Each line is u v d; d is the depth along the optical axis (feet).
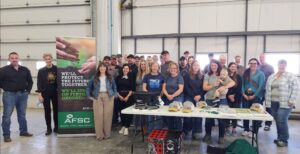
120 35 22.90
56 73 14.71
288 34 19.63
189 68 14.49
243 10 20.42
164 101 13.01
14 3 23.06
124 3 22.90
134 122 14.51
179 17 21.81
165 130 11.94
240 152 10.40
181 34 21.72
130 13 22.86
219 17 20.97
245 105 13.80
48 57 14.43
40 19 22.72
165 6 22.09
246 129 14.01
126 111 11.01
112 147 12.52
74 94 14.37
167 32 22.21
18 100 13.93
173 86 12.79
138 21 22.77
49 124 14.87
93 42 14.48
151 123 13.37
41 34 22.86
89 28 21.71
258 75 13.60
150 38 22.62
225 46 21.04
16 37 23.41
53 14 22.40
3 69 13.29
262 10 20.04
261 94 13.70
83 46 14.33
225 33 20.76
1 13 23.44
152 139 10.84
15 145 12.89
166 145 10.71
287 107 12.20
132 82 14.78
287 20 19.65
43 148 12.45
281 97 12.22
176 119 13.37
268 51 20.16
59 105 14.25
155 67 13.23
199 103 12.00
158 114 10.75
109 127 13.91
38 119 18.70
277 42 19.93
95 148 12.39
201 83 13.01
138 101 11.71
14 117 19.12
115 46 20.67
